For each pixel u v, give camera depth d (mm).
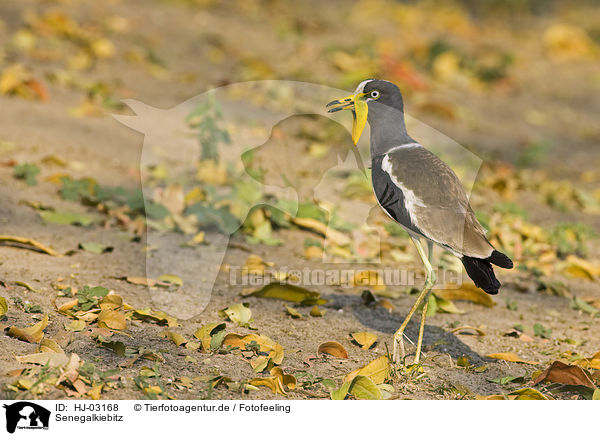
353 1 27922
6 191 10352
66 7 19953
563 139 18266
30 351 6383
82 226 9898
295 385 6496
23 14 18688
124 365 6445
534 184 14422
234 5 23922
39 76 15297
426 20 26609
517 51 25031
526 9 30734
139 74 16734
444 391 6777
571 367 6895
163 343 7070
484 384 7031
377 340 7773
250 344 7086
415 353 7527
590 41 26969
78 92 15086
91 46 17281
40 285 7867
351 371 6953
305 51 19922
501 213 12266
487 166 14656
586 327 8688
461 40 24734
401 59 20422
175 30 20328
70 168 11625
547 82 22719
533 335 8359
